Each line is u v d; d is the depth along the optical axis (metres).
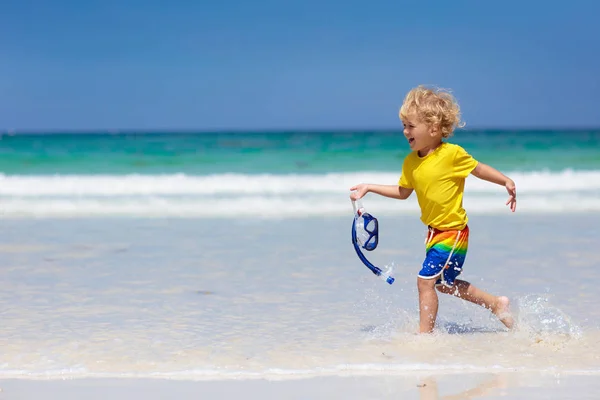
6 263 8.30
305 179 18.11
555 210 13.47
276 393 4.10
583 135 54.53
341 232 10.77
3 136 47.88
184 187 16.81
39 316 5.95
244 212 13.13
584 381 4.32
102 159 25.44
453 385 4.25
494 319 5.88
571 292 6.80
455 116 5.11
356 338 5.27
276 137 49.81
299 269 8.00
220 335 5.36
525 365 4.63
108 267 8.09
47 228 11.16
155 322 5.76
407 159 5.30
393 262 8.38
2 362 4.68
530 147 33.75
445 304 6.42
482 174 5.20
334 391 4.14
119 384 4.27
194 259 8.57
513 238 10.12
